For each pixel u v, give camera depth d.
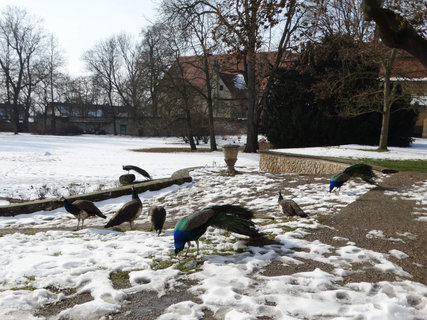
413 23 14.54
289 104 34.50
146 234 7.74
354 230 7.33
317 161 18.17
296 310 4.05
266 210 10.31
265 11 11.70
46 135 80.56
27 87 87.38
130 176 16.23
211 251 6.22
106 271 5.25
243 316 3.80
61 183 18.30
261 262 5.57
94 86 99.12
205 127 50.88
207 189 14.47
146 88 40.34
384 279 4.99
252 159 30.75
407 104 26.88
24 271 5.23
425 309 4.12
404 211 8.69
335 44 27.95
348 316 3.94
